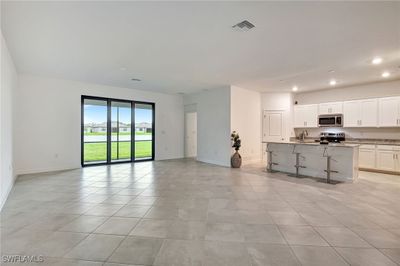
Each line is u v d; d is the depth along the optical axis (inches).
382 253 81.6
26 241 89.4
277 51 149.1
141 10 98.6
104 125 277.7
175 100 342.6
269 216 116.6
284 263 75.3
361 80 234.7
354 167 193.0
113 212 121.8
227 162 270.5
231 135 266.7
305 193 158.2
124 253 81.2
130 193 158.1
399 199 144.9
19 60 173.2
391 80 234.5
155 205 133.3
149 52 152.3
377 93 246.1
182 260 77.0
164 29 117.4
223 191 163.3
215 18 105.2
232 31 119.0
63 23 111.5
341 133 279.1
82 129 257.6
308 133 313.0
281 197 149.0
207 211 123.6
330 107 277.1
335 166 200.1
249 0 90.0
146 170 244.8
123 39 130.7
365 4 92.5
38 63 180.7
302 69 192.9
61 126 241.0
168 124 335.3
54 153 237.0
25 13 101.3
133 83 259.0
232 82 248.7
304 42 133.5
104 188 171.2
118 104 288.8
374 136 253.3
